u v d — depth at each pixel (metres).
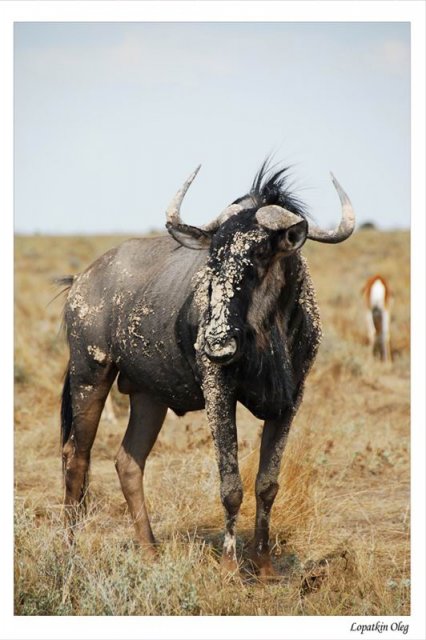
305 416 15.18
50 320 28.48
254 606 8.57
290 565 9.64
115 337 10.33
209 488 11.18
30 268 52.69
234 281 8.25
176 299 9.60
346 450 13.70
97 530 9.98
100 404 10.81
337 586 8.95
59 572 8.78
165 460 13.10
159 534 10.61
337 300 35.16
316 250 63.59
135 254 10.65
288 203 9.14
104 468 13.62
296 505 10.71
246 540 10.31
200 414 16.25
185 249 10.11
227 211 8.91
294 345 9.27
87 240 79.50
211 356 8.04
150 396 10.55
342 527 10.75
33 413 16.28
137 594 8.43
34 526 9.46
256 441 12.62
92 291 10.74
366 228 94.12
